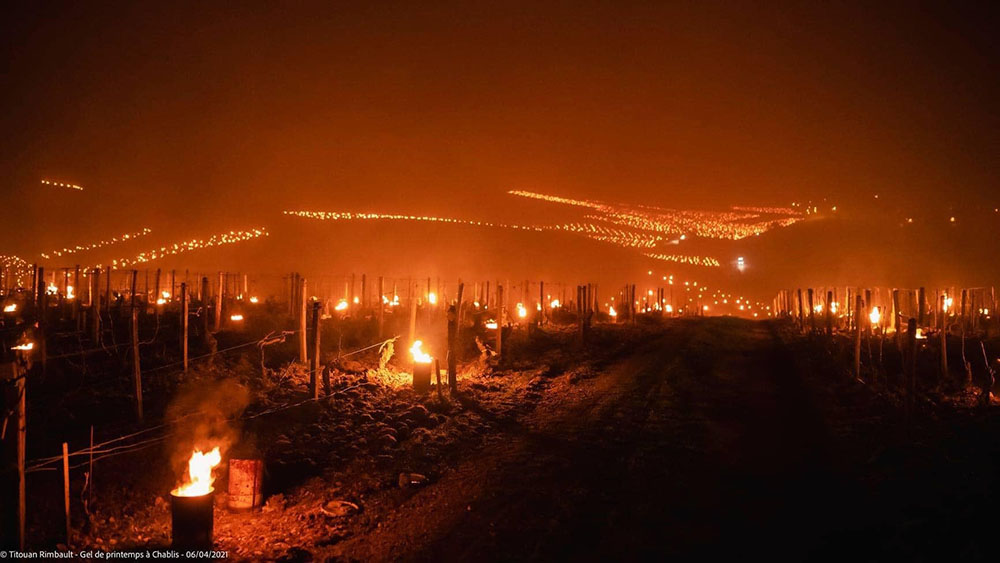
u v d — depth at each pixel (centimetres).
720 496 909
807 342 2617
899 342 1947
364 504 915
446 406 1439
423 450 1139
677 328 3322
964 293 2380
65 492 771
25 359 761
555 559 727
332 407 1330
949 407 1340
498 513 869
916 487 890
